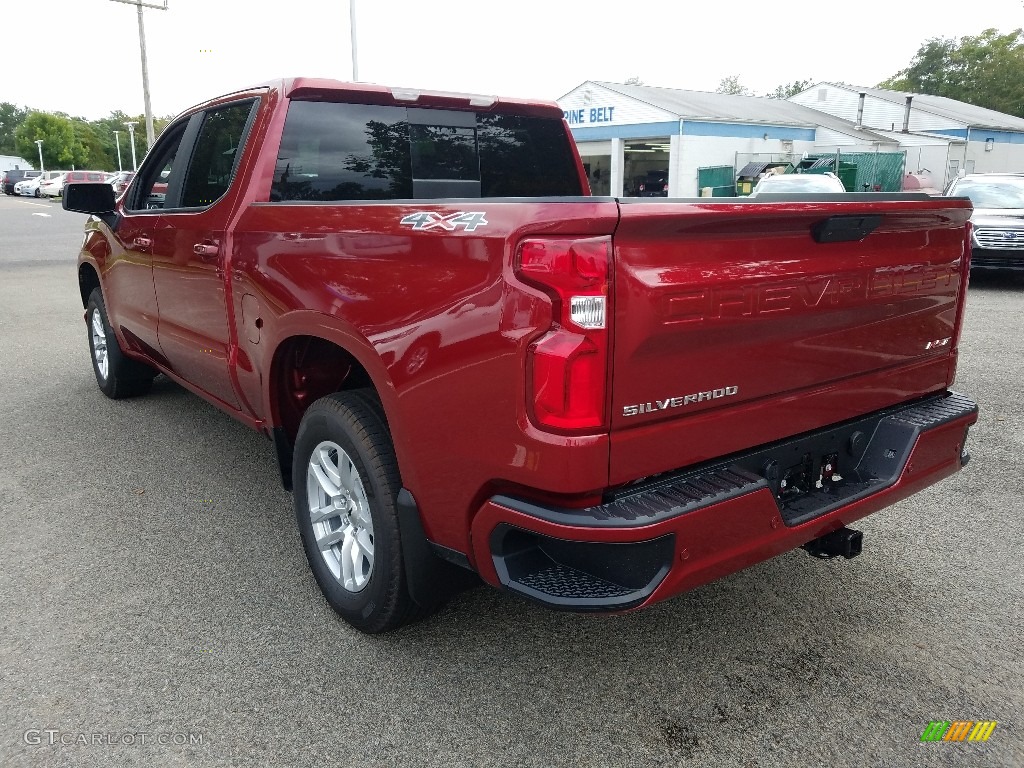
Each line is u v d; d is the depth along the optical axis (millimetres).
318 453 3156
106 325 5801
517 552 2416
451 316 2359
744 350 2430
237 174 3658
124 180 37094
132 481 4621
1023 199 12719
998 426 5625
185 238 4004
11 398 6289
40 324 9555
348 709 2691
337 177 3797
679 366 2283
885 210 2635
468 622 3205
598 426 2160
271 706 2703
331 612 3277
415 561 2719
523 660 2963
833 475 2920
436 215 2438
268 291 3240
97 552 3777
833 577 3586
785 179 16078
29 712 2654
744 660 2973
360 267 2703
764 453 2650
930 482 3070
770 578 3582
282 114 3602
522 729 2604
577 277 2082
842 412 2828
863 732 2600
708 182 31734
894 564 3705
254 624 3186
